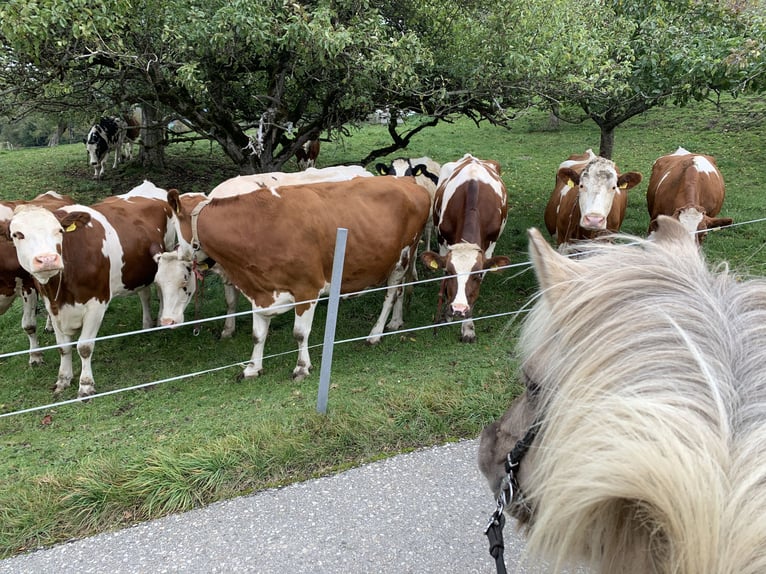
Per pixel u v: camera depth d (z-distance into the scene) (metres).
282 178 6.42
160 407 4.96
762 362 0.97
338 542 3.01
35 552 3.03
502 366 5.07
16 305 7.70
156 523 3.21
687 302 1.11
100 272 5.44
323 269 5.58
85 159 16.02
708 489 0.79
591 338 1.13
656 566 0.89
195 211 5.49
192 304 7.66
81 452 4.07
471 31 6.68
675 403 0.90
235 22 5.39
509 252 9.00
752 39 6.74
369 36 6.02
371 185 5.94
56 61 5.91
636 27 8.22
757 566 0.74
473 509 3.22
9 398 5.43
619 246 1.37
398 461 3.68
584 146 16.59
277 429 3.96
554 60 6.64
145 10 6.01
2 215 5.71
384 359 5.73
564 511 0.92
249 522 3.18
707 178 7.17
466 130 19.88
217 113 7.62
